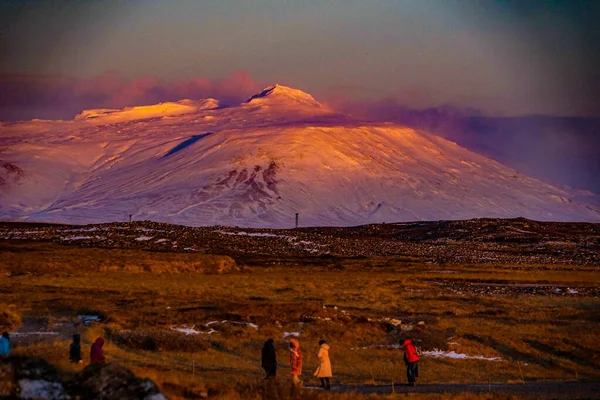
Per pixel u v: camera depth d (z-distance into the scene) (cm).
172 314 5316
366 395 2861
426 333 4947
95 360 2917
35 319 5091
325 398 2695
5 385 1959
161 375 2920
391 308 6669
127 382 2056
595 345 4847
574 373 4044
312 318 5256
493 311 6600
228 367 3634
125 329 4769
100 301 6262
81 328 4709
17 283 7938
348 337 4784
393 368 3909
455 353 4519
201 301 6391
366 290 8288
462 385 3353
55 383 2041
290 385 2806
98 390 2034
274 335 4759
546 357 4534
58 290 7181
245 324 5031
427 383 3444
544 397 2912
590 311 6675
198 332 4769
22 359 2080
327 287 8656
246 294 7556
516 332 5297
